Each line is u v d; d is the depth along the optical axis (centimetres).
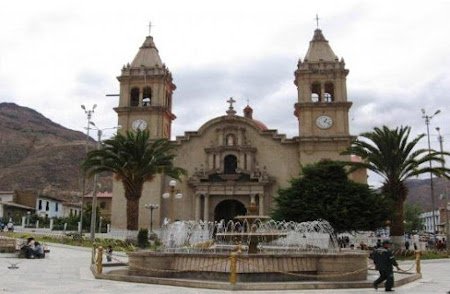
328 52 6506
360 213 4375
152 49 6894
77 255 3438
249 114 7819
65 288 1697
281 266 2008
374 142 4338
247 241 2617
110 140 4578
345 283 1864
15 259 2941
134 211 4628
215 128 6544
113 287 1756
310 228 4088
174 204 6312
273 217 4659
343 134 6141
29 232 5941
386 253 1789
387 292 1744
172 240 4228
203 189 6234
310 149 6122
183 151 6538
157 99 6544
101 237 5475
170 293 1611
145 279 1931
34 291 1595
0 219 7200
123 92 6644
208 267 2058
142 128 6425
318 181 4628
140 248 4225
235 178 6234
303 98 6347
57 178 16112
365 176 6184
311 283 1828
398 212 4306
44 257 3130
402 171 4328
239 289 1738
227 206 6500
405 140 4284
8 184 15400
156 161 4688
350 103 6212
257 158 6381
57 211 10750
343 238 5022
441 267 3259
